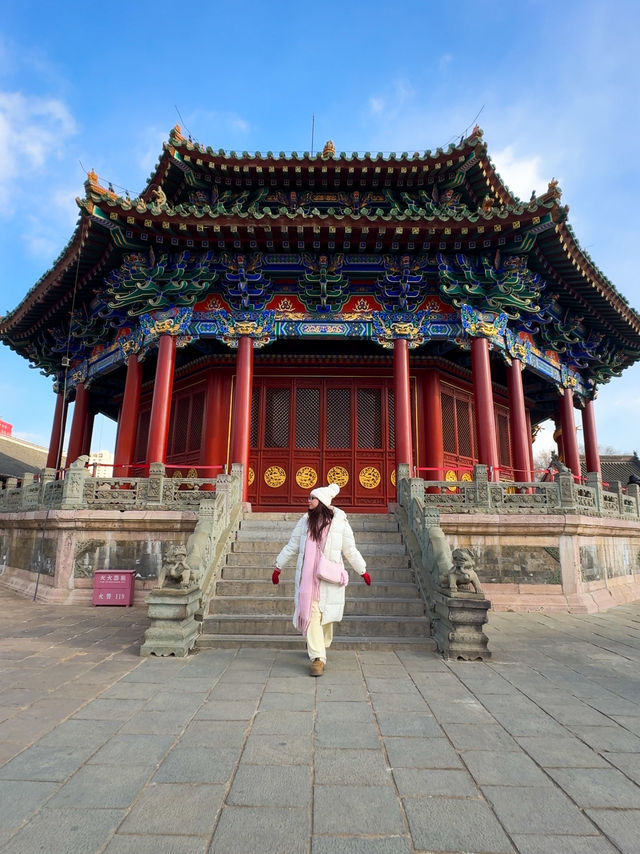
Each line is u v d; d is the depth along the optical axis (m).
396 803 3.54
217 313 15.33
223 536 11.06
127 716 5.15
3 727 4.83
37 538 14.56
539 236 14.34
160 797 3.57
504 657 7.80
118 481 13.07
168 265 15.32
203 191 17.83
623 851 3.04
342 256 15.07
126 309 16.81
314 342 18.27
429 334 15.33
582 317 18.48
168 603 7.76
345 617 8.82
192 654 7.69
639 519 16.83
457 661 7.48
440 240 14.22
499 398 21.41
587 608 12.12
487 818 3.36
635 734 4.85
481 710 5.45
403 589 9.56
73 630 9.45
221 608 9.01
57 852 2.94
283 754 4.30
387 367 18.80
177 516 12.40
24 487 16.16
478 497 12.80
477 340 15.05
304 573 7.00
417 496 12.09
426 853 2.98
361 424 18.50
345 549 7.30
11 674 6.60
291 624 8.49
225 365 18.78
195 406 19.33
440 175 17.08
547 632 9.75
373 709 5.43
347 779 3.88
